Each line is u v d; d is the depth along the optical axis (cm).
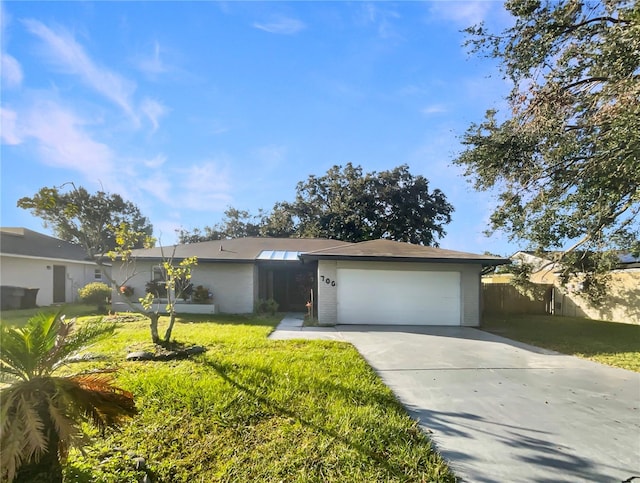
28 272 1802
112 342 819
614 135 782
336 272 1344
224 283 1612
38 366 267
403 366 711
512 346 945
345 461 339
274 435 385
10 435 220
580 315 1742
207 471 319
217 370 607
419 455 354
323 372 614
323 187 3309
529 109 955
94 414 278
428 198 3159
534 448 376
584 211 1131
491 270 1947
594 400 527
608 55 790
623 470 336
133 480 292
